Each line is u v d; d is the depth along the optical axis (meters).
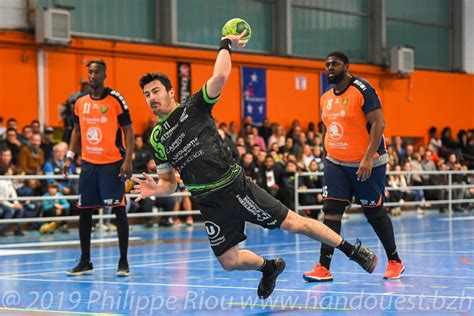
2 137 16.75
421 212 22.55
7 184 15.36
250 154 18.48
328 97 8.22
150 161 17.69
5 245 13.30
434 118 28.25
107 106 8.89
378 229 8.21
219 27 22.95
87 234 9.09
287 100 24.09
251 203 6.12
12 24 18.67
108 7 20.62
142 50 20.88
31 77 18.91
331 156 8.20
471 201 22.52
